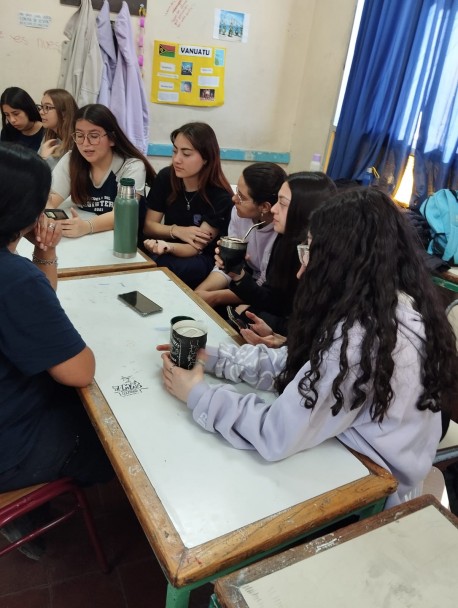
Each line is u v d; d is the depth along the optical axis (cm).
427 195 313
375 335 86
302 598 66
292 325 98
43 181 97
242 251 167
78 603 140
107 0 326
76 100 328
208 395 98
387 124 330
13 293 93
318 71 400
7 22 324
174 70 376
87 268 171
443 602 66
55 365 100
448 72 292
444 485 140
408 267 94
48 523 138
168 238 243
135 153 237
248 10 379
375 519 79
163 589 147
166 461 89
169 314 145
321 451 96
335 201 94
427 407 94
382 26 320
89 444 124
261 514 80
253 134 427
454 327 153
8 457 112
